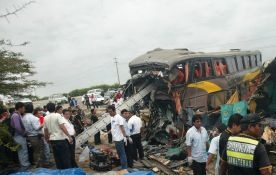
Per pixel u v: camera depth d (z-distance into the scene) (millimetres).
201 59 16719
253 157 4762
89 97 39375
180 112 15180
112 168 12312
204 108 16141
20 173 7805
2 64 11633
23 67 12523
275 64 12742
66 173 7598
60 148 10523
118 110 16047
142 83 17047
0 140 9727
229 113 13570
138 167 12422
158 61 15617
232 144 4980
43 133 11875
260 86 13477
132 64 16859
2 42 10984
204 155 8250
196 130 8250
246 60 21391
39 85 13445
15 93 12961
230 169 4996
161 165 12633
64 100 48688
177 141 14750
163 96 15961
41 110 14773
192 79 16078
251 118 4953
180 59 15711
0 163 10273
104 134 20344
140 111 18797
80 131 17781
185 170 12023
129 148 12258
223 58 18391
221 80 17500
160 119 16578
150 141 16438
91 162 12609
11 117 11102
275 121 12391
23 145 11070
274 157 10820
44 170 7984
